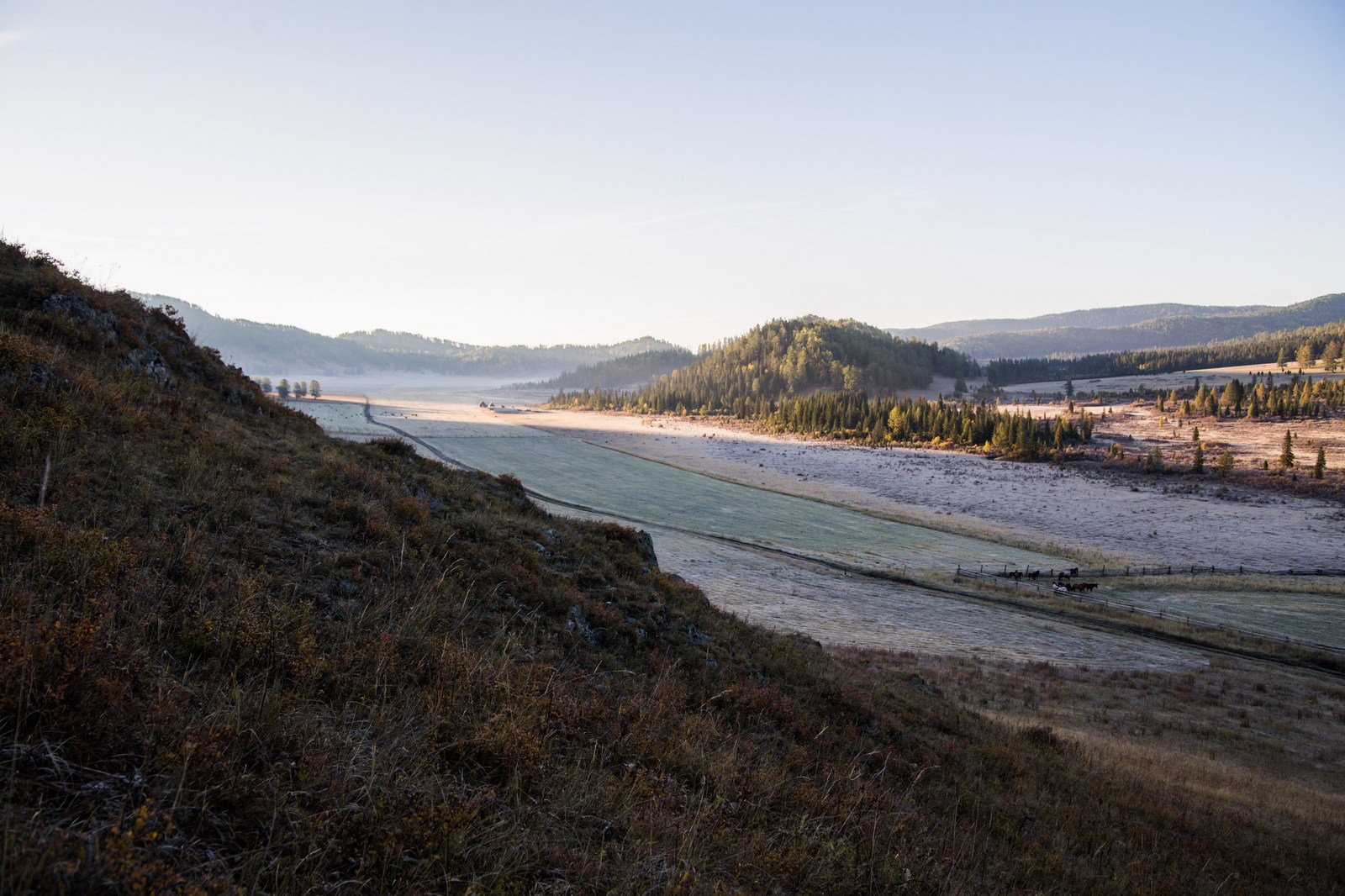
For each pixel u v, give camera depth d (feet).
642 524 244.83
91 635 15.12
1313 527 269.64
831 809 23.40
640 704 27.20
